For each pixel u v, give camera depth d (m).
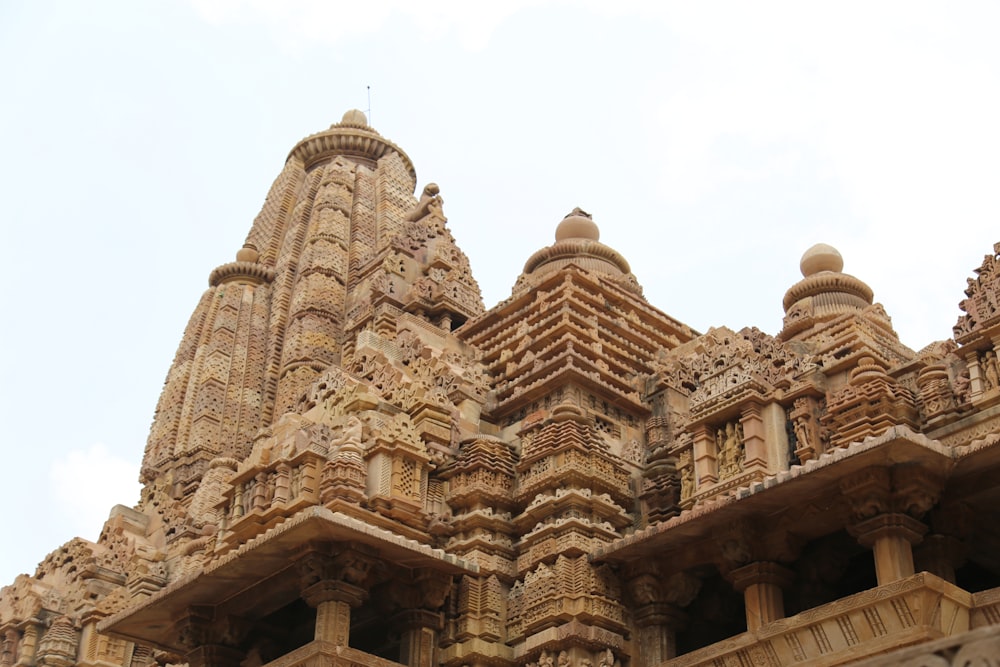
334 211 45.59
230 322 44.94
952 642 7.08
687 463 23.14
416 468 23.42
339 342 41.09
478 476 23.69
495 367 27.67
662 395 26.06
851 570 20.33
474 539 22.73
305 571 20.67
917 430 20.14
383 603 21.86
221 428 41.78
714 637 21.86
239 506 23.36
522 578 22.47
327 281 42.78
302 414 25.81
